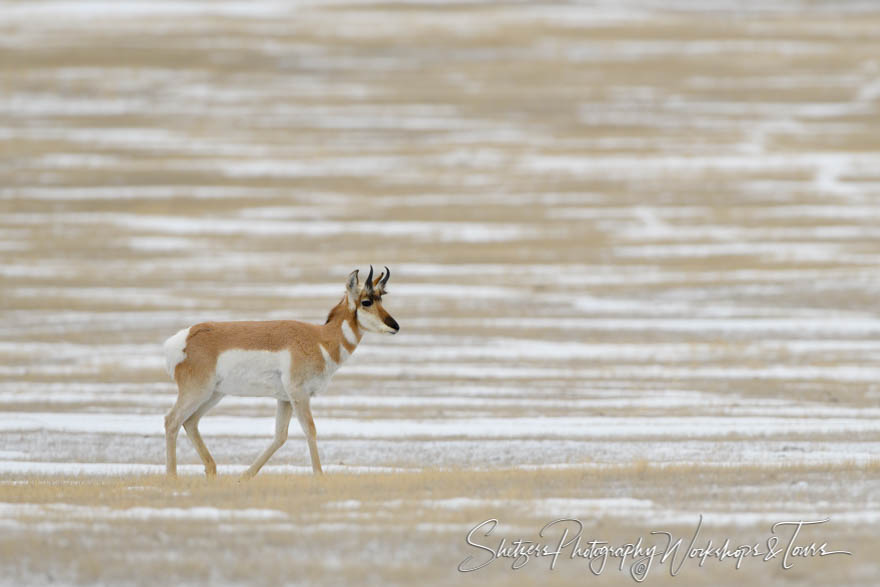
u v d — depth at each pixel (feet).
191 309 238.68
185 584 63.00
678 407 155.74
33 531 72.18
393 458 123.13
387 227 333.83
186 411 100.22
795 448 125.39
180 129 491.31
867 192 382.63
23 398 160.04
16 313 234.38
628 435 135.33
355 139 479.00
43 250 300.61
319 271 279.90
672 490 85.46
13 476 109.29
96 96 548.31
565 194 380.37
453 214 351.67
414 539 70.44
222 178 402.72
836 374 180.04
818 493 83.56
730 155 445.37
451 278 272.92
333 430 139.33
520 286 264.52
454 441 132.36
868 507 78.38
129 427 140.87
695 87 597.93
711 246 309.22
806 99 570.87
